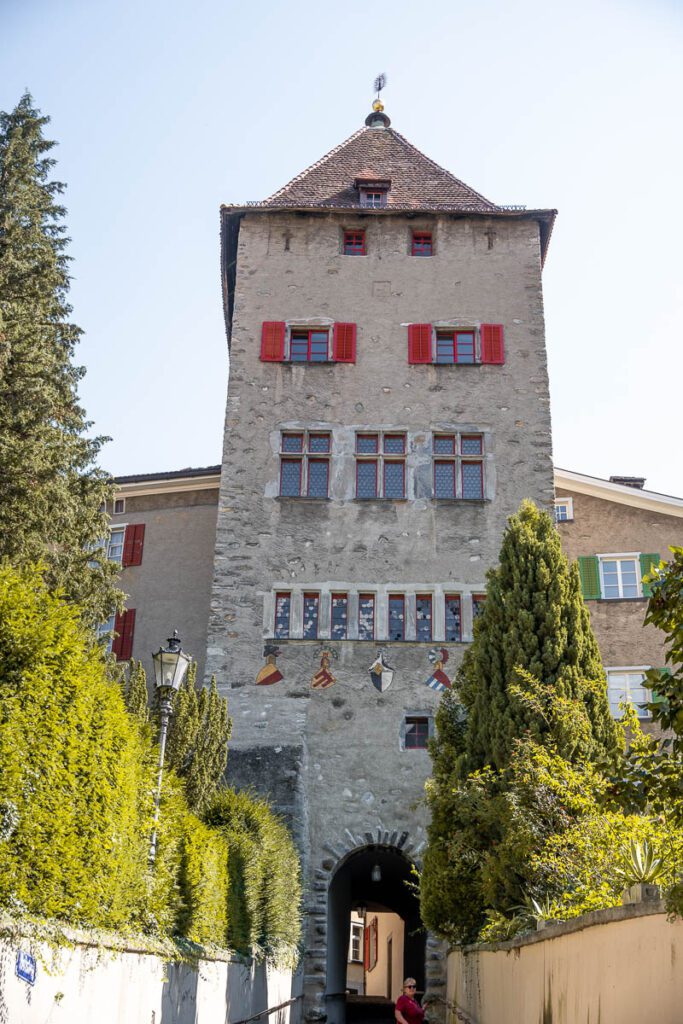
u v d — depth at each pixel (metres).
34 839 8.37
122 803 10.40
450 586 27.31
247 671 26.52
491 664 18.89
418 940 34.56
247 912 16.97
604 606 29.61
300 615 27.03
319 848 25.08
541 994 9.88
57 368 25.34
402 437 28.97
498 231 31.33
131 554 32.12
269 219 31.44
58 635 9.38
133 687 18.55
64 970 8.32
